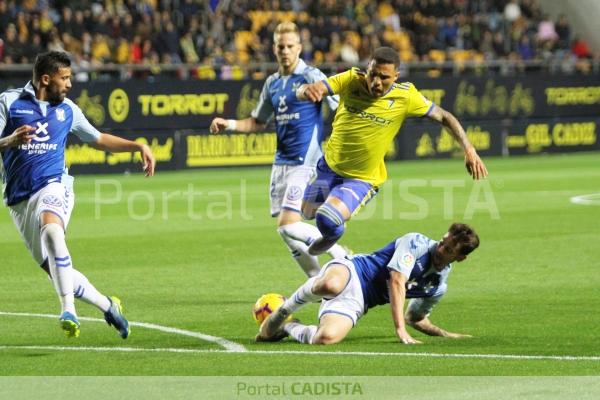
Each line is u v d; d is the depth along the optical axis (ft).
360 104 43.50
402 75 142.20
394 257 37.06
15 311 45.57
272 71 136.46
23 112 37.83
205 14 142.10
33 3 130.00
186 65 126.41
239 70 136.87
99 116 121.39
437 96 142.72
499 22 168.25
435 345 37.06
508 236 70.44
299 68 49.57
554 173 121.49
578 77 154.30
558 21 173.68
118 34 131.85
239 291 50.90
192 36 136.05
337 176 45.21
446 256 37.01
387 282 37.50
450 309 45.27
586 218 80.18
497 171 124.57
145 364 34.19
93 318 43.78
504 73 154.40
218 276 55.57
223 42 140.56
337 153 44.70
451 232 36.96
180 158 126.52
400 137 139.64
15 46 122.31
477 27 161.99
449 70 154.30
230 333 40.11
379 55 41.86
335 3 152.56
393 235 72.69
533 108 150.61
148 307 46.42
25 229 38.22
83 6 134.41
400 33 156.04
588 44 184.85
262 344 37.58
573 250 63.62
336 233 44.09
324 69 137.49
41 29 125.49
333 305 37.35
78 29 128.67
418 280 37.50
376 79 42.04
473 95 145.38
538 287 50.98
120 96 122.72
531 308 45.42
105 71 129.39
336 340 36.99
